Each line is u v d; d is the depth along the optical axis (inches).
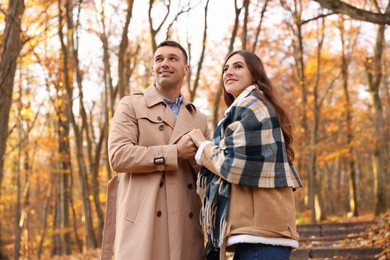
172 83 129.2
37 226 861.2
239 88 122.8
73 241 852.0
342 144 792.3
